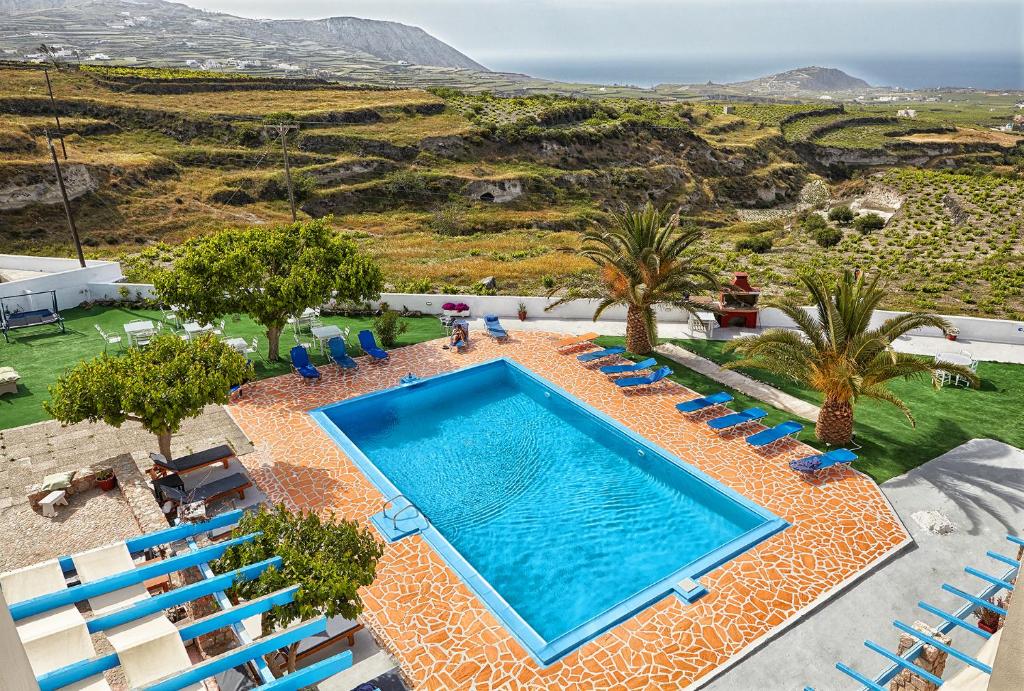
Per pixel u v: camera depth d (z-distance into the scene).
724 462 16.61
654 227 21.84
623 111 106.62
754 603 12.23
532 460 17.47
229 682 8.06
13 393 19.80
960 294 31.17
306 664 10.73
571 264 37.41
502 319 26.50
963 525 14.21
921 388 20.17
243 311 20.86
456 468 17.12
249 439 17.92
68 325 25.55
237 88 89.00
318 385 21.03
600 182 76.81
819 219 59.50
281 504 10.54
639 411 19.17
